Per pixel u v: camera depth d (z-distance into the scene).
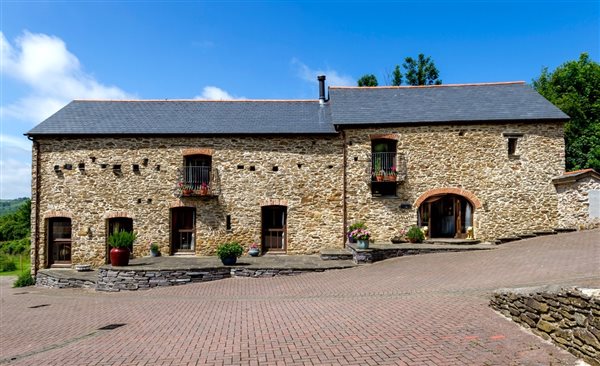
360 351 5.01
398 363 4.56
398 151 14.93
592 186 14.01
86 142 14.93
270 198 15.05
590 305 4.24
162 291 10.87
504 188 14.55
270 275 11.83
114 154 14.98
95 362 5.22
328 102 17.70
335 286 9.59
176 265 12.28
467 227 14.88
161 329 6.75
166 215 14.93
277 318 6.94
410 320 6.20
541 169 14.52
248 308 7.96
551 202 14.46
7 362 5.51
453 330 5.58
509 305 5.94
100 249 14.77
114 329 7.04
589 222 13.96
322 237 15.02
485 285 8.09
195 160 15.29
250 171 15.09
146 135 14.89
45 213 14.81
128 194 14.92
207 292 10.16
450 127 14.77
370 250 12.41
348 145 15.04
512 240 13.94
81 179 14.88
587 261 9.26
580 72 23.67
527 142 14.55
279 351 5.19
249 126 15.38
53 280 13.20
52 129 14.86
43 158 14.91
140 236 14.89
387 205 14.88
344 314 6.88
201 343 5.77
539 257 10.38
